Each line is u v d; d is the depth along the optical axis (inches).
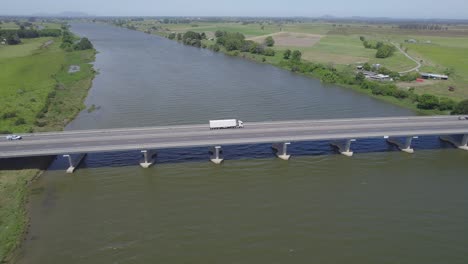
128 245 2233.0
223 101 5334.6
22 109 4515.3
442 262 2111.2
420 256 2155.5
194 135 3462.1
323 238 2305.6
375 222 2468.0
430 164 3356.3
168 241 2268.7
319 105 5231.3
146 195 2775.6
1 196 2672.2
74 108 4803.2
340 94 5880.9
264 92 5910.4
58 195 2755.9
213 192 2832.2
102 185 2908.5
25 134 3472.0
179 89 5984.3
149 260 2113.7
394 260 2121.1
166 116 4613.7
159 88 6023.6
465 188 2928.2
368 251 2190.0
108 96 5487.2
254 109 4982.8
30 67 7111.2
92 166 3221.0
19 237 2256.4
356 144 3786.9
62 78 6363.2
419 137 3981.3
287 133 3533.5
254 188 2901.1
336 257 2140.7
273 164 3321.9
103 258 2123.5
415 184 2987.2
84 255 2143.2
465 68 7706.7
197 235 2324.1
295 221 2472.9
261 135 3469.5
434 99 5022.1
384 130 3636.8
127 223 2433.6
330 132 3560.5
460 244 2258.9
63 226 2393.0
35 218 2468.0
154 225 2416.3
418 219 2504.9
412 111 5007.4
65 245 2219.5
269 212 2573.8
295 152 3575.3
